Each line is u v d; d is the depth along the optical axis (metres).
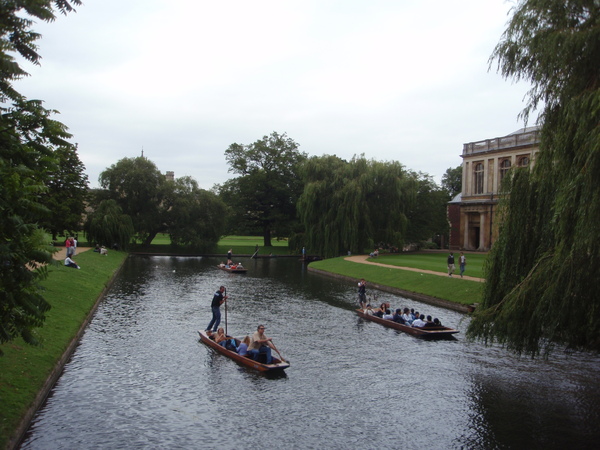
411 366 17.88
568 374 17.09
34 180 9.30
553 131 13.58
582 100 11.43
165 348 19.38
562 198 12.04
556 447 11.68
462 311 27.98
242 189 82.69
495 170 67.69
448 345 20.78
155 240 95.81
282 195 83.31
